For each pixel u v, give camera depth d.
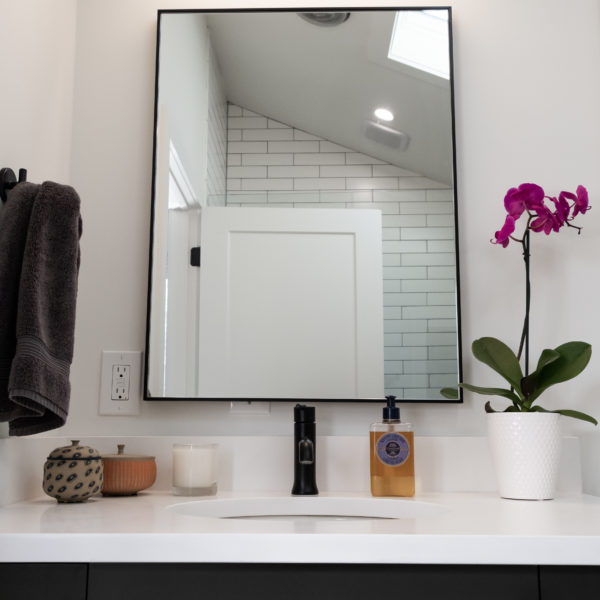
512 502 1.34
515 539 0.89
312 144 1.77
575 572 0.90
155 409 1.65
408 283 1.70
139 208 1.74
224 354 1.67
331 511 1.39
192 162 1.75
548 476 1.38
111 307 1.70
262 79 1.80
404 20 1.82
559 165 1.74
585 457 1.63
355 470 1.56
